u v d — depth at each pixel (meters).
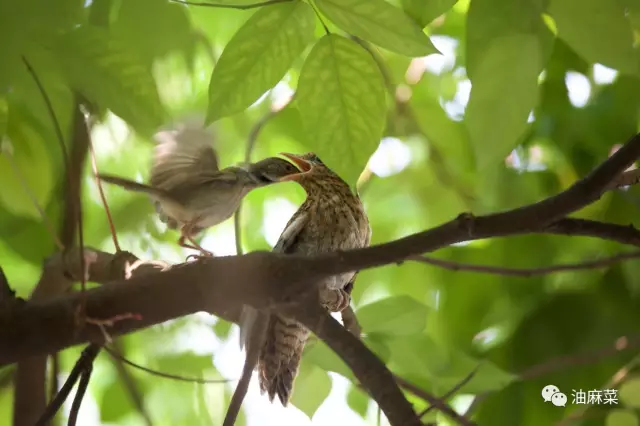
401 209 11.55
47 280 7.17
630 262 9.73
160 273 5.18
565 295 9.82
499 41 5.25
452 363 7.81
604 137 9.88
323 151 5.21
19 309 5.09
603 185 5.05
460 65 10.45
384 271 10.76
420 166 11.57
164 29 5.11
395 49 4.98
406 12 5.21
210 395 10.69
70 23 4.06
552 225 5.25
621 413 8.55
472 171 11.08
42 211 6.16
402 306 7.63
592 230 5.29
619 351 8.66
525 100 5.25
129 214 9.09
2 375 9.55
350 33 4.96
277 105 10.13
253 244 11.34
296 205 11.54
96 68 4.26
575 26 5.30
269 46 4.96
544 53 5.23
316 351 7.36
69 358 10.76
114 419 10.69
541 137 10.13
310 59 5.04
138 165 9.45
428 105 11.30
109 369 10.91
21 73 4.24
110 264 6.79
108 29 4.52
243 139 10.66
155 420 10.77
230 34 8.62
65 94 4.73
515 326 9.90
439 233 5.10
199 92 8.70
